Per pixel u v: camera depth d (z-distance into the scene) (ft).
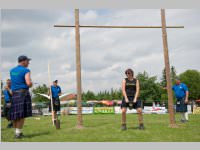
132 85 25.05
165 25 28.63
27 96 21.01
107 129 25.40
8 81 31.22
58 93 37.65
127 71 25.11
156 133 22.58
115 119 41.47
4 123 36.94
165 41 28.48
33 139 20.38
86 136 21.39
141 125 25.22
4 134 23.50
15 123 21.63
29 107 21.06
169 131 23.73
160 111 83.41
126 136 21.17
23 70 20.95
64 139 20.20
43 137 21.16
